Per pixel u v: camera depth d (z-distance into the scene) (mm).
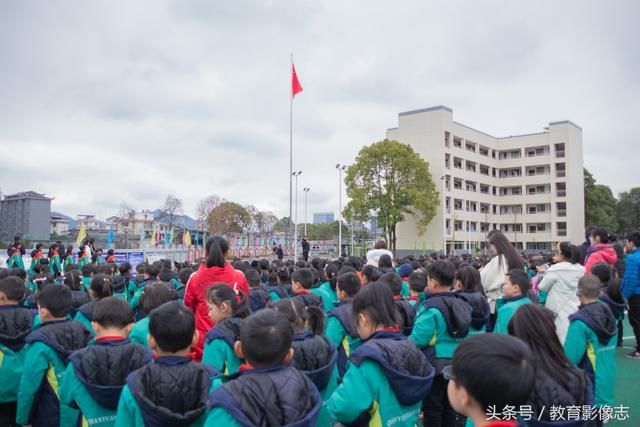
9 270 7609
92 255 16203
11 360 3973
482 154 52750
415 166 39500
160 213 55750
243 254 39688
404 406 2691
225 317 3615
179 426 2420
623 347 8852
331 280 7008
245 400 2129
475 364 1647
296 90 25422
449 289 4379
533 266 11453
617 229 58281
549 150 52094
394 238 40281
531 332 2457
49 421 3498
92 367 2914
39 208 42781
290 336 2367
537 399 2234
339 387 2727
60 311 3717
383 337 2830
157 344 2566
